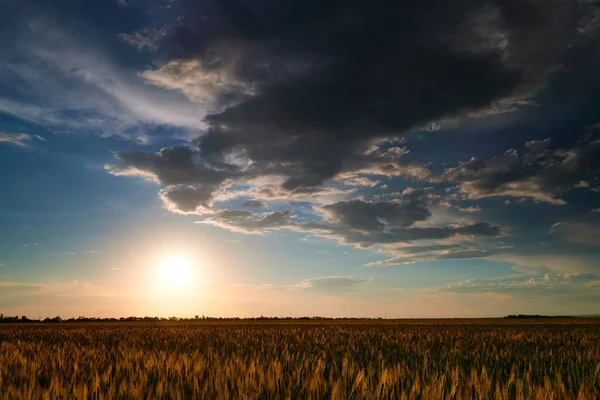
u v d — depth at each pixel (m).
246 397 5.76
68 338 25.50
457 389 6.50
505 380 8.17
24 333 33.81
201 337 24.73
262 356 12.52
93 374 8.02
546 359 12.13
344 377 7.26
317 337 24.06
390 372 7.61
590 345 18.17
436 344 18.62
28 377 7.93
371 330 36.19
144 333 31.08
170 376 7.82
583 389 6.55
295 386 6.61
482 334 27.47
